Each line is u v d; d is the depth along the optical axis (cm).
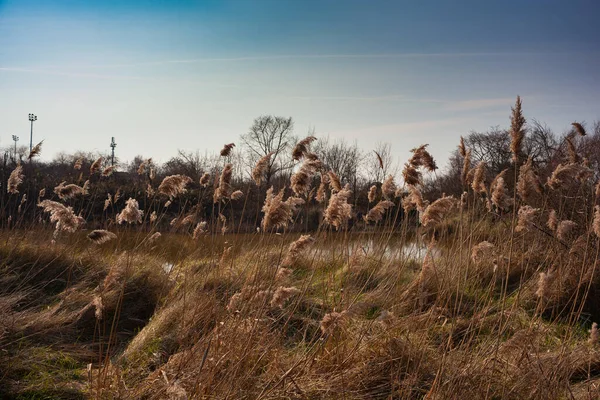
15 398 490
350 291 716
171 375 467
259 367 486
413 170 594
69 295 772
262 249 786
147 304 818
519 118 526
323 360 520
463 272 778
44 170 1877
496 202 542
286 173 716
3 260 871
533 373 477
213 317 577
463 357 513
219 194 694
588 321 700
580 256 755
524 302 746
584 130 729
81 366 587
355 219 938
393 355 527
